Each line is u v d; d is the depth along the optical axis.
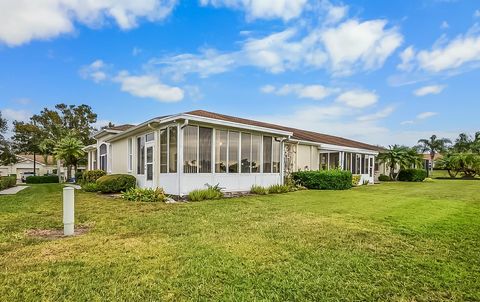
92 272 3.83
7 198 11.99
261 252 4.67
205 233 5.83
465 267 4.17
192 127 11.94
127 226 6.46
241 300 3.16
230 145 13.34
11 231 6.00
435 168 44.38
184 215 7.79
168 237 5.53
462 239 5.58
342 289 3.46
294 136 19.77
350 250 4.85
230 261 4.26
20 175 50.72
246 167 14.05
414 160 29.34
